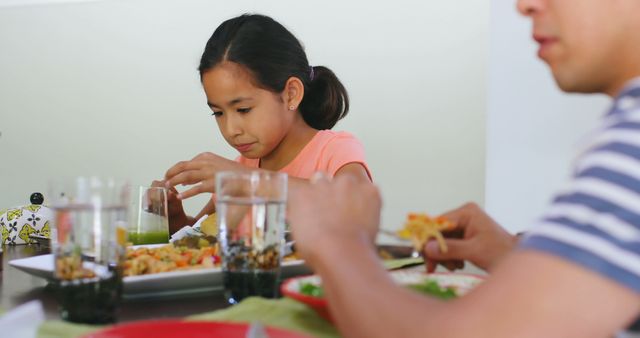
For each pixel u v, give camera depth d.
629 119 0.50
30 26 3.62
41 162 3.65
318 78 1.89
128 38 3.49
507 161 2.82
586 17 0.62
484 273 1.04
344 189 0.66
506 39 2.79
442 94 3.01
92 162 3.58
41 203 1.81
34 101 3.65
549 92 2.71
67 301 0.73
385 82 3.09
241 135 1.67
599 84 0.65
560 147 2.71
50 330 0.66
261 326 0.59
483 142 2.96
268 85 1.66
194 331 0.60
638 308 0.47
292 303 0.79
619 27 0.62
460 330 0.48
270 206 0.83
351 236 0.60
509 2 2.76
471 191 2.98
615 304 0.46
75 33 3.56
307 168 1.82
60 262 0.73
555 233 0.48
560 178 2.73
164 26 3.43
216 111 1.71
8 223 1.62
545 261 0.47
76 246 0.73
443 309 0.50
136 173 3.51
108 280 0.73
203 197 3.40
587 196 0.48
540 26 0.66
